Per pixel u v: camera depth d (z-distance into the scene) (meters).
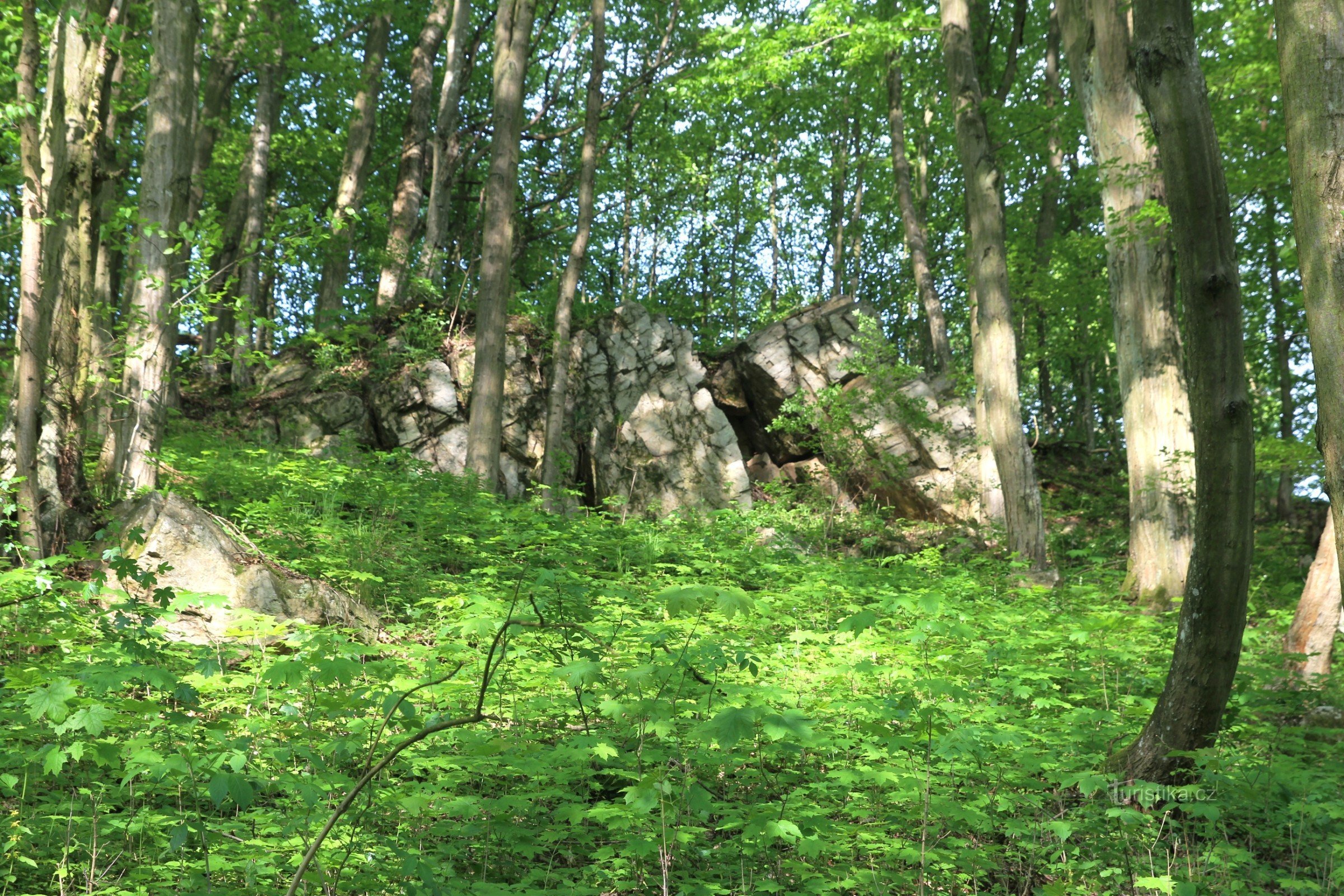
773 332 19.45
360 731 3.60
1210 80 11.21
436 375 16.50
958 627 4.04
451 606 6.63
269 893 3.01
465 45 24.41
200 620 6.36
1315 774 4.67
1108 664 6.62
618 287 31.17
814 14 16.38
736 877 3.73
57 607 4.21
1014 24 20.88
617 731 4.37
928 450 17.75
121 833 3.57
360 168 19.91
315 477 10.25
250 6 14.31
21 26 8.44
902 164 21.20
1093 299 17.89
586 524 11.17
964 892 3.94
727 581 9.65
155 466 8.35
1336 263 3.41
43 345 6.88
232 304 9.23
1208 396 4.67
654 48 27.02
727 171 29.38
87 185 8.17
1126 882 3.91
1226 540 4.64
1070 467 21.41
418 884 3.11
